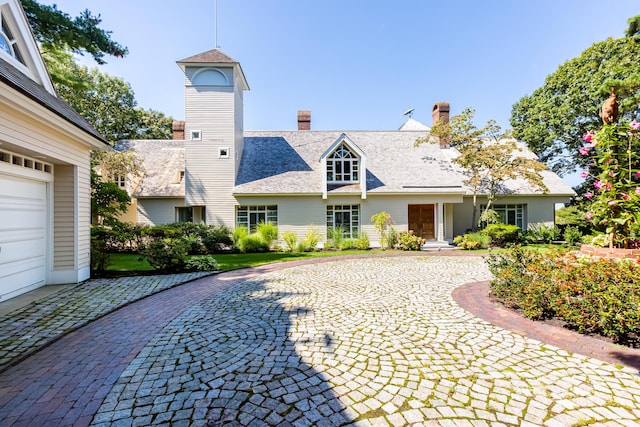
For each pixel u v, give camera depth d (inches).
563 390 110.8
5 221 235.1
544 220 697.6
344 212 647.1
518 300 203.6
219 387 115.7
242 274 356.2
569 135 887.1
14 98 196.5
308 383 117.7
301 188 626.2
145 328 182.4
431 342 156.3
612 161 239.5
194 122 614.9
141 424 94.5
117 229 537.0
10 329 179.3
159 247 354.3
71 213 296.0
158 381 121.0
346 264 423.5
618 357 135.6
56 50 452.8
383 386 114.9
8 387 118.2
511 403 103.1
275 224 631.8
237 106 652.1
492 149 617.0
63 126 255.8
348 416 96.7
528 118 1003.3
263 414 98.3
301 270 378.0
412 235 590.9
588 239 401.4
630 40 714.8
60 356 145.5
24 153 243.1
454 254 522.6
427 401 104.8
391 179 661.9
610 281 157.2
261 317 200.4
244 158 694.5
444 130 671.1
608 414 96.3
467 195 676.7
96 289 275.0
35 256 273.1
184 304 233.3
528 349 145.9
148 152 786.8
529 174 593.3
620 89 392.5
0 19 244.4
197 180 613.3
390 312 207.8
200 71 618.2
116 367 133.5
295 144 746.2
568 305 165.5
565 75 857.5
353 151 650.8
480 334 165.9
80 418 98.1
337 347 151.6
